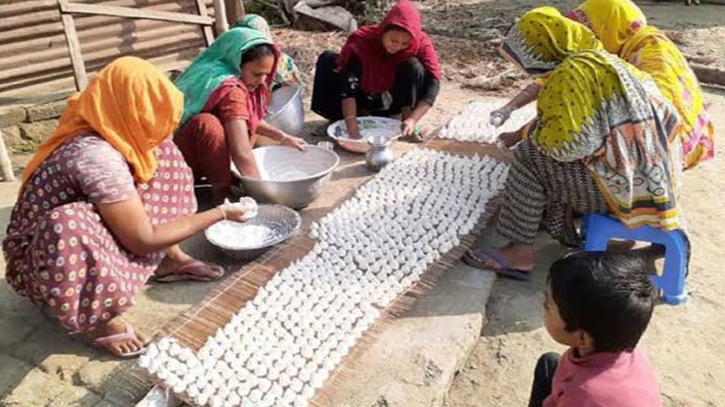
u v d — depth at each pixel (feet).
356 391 7.86
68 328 7.95
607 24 10.76
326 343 8.33
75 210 7.66
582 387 5.49
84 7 13.96
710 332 9.32
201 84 11.11
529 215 9.85
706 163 13.84
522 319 9.50
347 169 13.01
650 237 9.64
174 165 9.07
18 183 12.78
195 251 10.55
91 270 7.77
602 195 9.43
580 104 8.75
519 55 10.36
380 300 9.09
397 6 13.09
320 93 14.39
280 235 10.59
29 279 8.08
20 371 8.26
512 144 11.81
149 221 8.32
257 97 12.01
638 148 8.95
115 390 7.92
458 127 14.15
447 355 8.40
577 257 5.68
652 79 9.68
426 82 13.99
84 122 8.14
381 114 14.76
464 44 21.49
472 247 10.66
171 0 15.30
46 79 14.11
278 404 7.52
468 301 9.37
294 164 12.46
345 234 10.47
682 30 22.91
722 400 8.22
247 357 8.15
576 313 5.47
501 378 8.59
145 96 7.97
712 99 17.25
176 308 9.30
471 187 11.87
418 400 7.77
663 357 8.87
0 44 13.43
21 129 13.91
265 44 11.36
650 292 5.50
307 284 9.33
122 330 8.38
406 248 10.10
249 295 9.15
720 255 11.00
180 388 7.65
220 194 11.45
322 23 22.80
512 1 27.25
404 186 11.91
